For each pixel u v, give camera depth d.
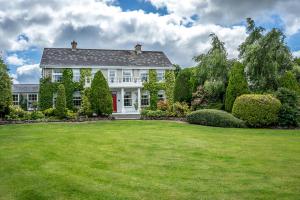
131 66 37.97
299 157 11.50
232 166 10.12
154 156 11.62
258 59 25.81
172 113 28.27
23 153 11.70
